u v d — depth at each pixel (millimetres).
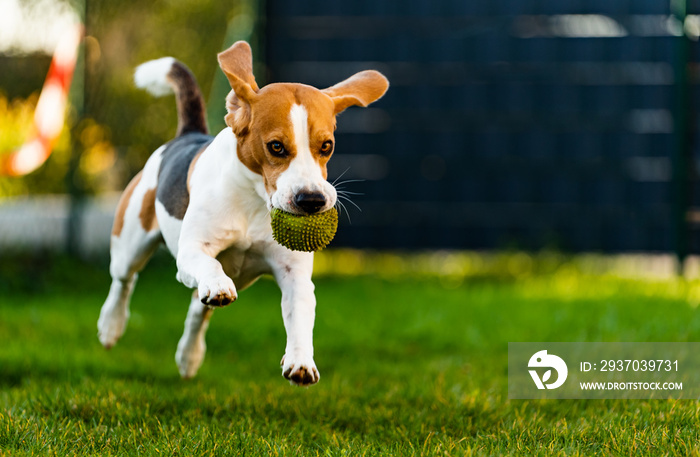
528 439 3604
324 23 9648
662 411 3875
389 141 9883
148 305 7559
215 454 3365
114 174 9375
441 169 9875
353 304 7570
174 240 3879
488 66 9680
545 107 9695
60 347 5441
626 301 7359
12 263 8438
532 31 9609
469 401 4176
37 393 4215
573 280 8883
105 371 4973
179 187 3850
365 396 4480
